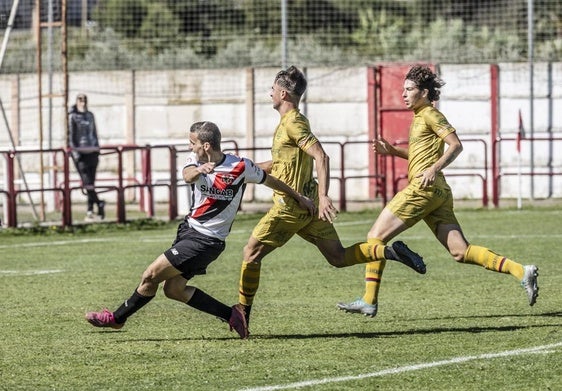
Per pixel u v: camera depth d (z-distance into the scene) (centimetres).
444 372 1577
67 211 4134
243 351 1772
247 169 1794
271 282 2638
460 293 2403
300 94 1902
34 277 2798
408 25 6425
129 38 6406
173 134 5484
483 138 5244
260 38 6184
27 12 6216
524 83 5209
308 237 1923
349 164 5350
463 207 4797
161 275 1816
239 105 5422
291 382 1525
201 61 6031
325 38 6238
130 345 1844
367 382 1519
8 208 4059
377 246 1872
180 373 1605
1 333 1981
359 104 5344
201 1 6322
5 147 5416
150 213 4466
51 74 5281
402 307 2220
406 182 5359
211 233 1800
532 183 5203
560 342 1794
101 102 5531
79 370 1641
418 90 1938
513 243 3375
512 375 1552
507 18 6100
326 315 2133
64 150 4134
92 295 2475
